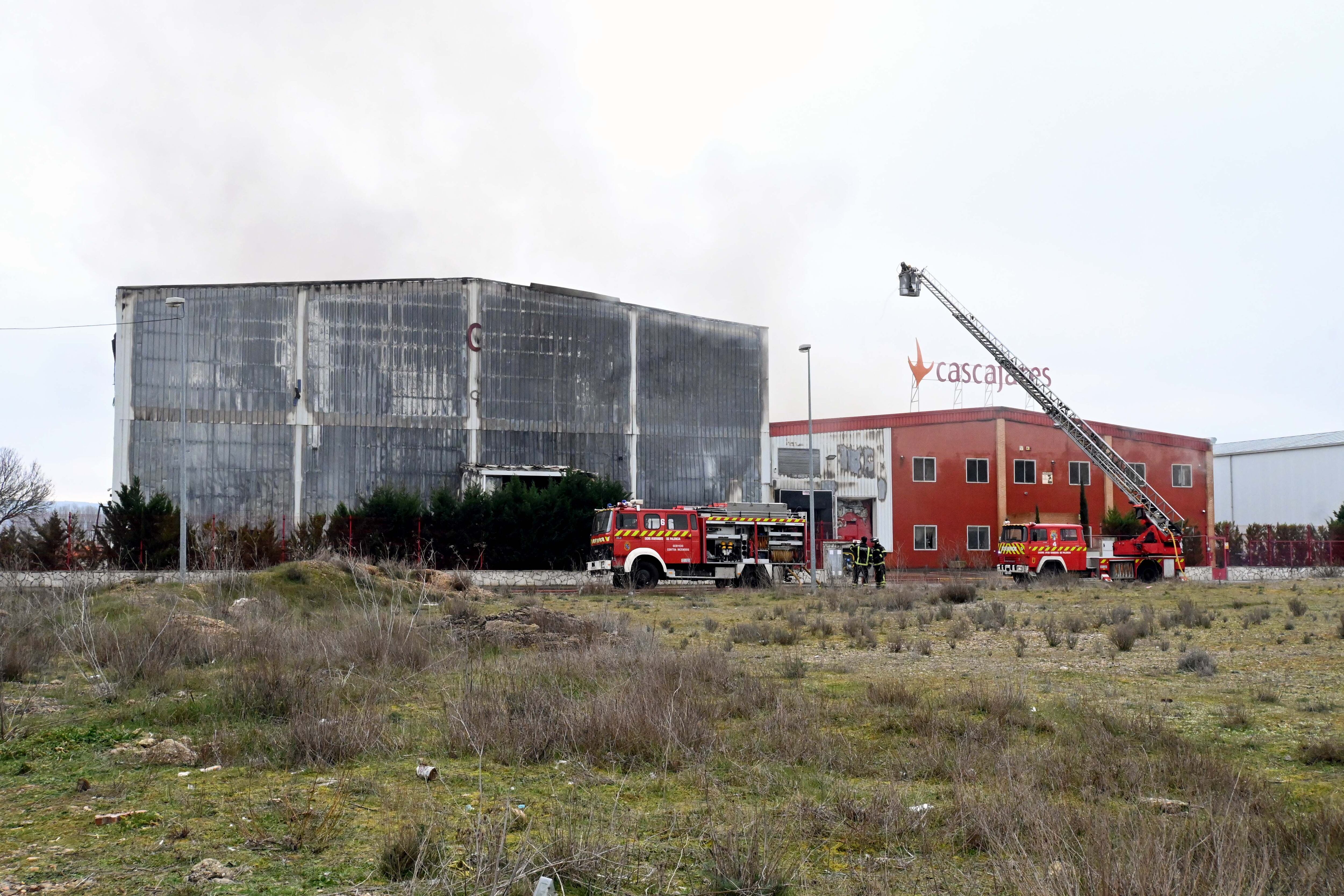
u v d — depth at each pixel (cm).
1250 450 6994
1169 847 477
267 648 1253
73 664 1214
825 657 1514
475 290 4244
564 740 809
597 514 3534
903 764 746
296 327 3956
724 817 602
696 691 1048
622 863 512
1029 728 906
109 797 655
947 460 5719
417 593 2414
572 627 1662
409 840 517
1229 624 2075
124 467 3672
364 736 802
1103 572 3997
